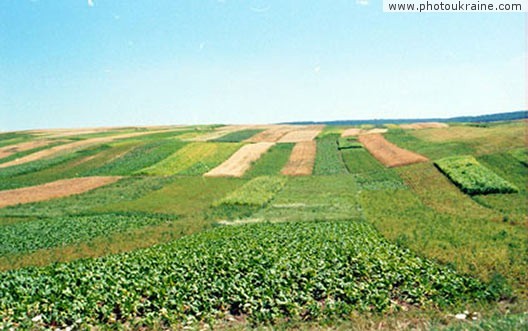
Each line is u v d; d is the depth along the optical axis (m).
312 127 128.75
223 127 140.00
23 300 17.08
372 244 25.19
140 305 16.05
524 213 34.91
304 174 64.69
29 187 60.34
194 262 21.14
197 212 42.88
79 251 29.02
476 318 14.29
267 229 32.47
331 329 13.84
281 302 15.84
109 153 84.25
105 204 48.22
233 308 16.45
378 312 15.24
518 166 51.31
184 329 14.45
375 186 52.16
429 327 13.02
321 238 27.59
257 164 73.31
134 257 23.84
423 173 55.09
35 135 122.12
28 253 29.20
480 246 24.86
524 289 17.39
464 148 66.62
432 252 23.42
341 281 17.66
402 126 114.69
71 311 15.70
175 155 80.75
